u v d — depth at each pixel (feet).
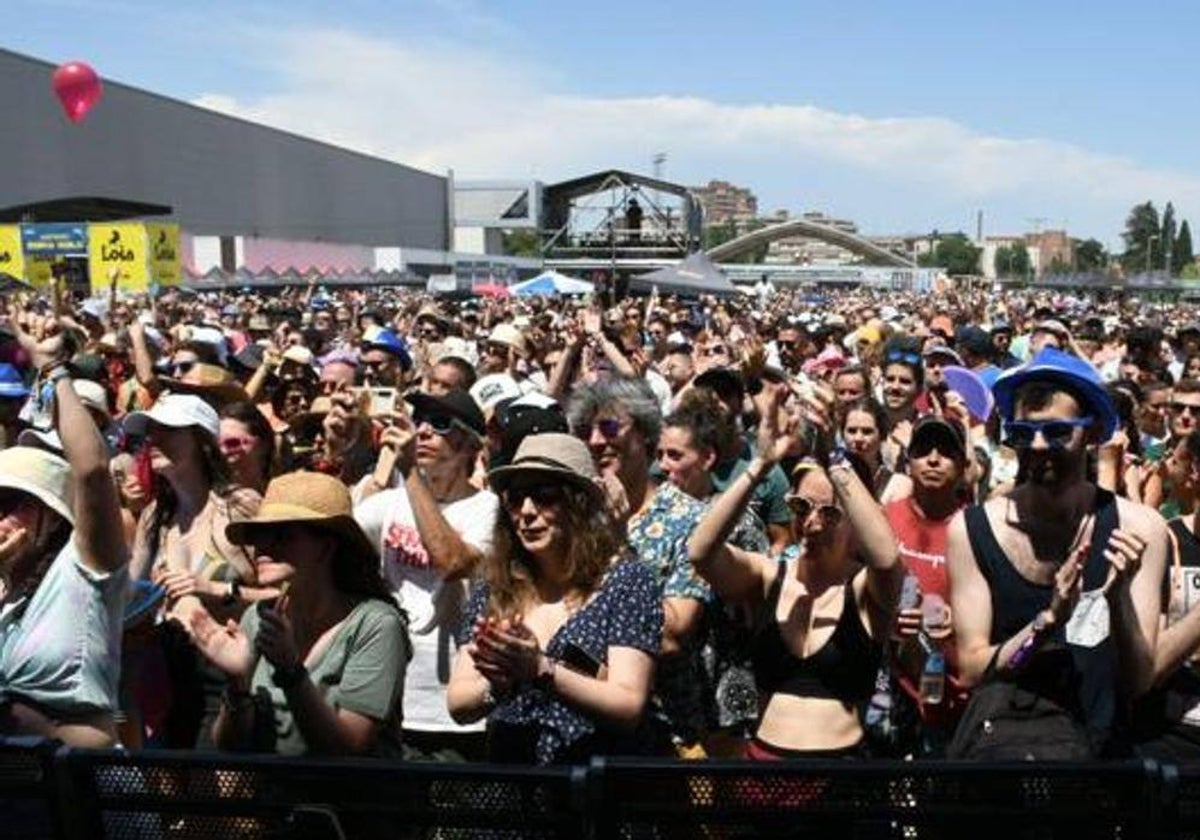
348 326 63.46
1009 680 9.96
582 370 33.68
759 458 13.33
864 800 8.09
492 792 8.14
